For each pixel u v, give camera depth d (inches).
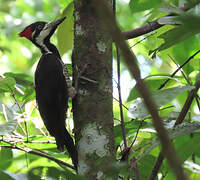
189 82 225.5
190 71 242.7
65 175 201.9
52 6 450.6
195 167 222.7
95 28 210.5
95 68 207.6
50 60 296.4
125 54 91.7
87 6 211.8
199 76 200.1
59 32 285.6
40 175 201.8
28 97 269.0
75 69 221.6
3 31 464.4
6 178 190.9
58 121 270.2
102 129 197.6
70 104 296.8
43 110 276.5
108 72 208.7
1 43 469.7
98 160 191.0
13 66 511.2
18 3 489.4
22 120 242.4
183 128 176.4
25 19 458.9
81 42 212.2
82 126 201.0
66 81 287.9
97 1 83.7
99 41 209.8
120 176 206.8
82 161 193.9
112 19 85.0
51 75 286.0
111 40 212.8
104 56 209.0
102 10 84.1
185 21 85.9
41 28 328.8
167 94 166.7
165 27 265.1
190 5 137.5
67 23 283.7
